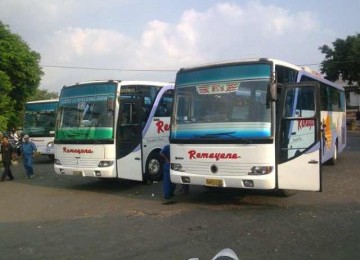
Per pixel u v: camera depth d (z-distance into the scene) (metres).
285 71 9.91
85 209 10.55
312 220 8.36
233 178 9.19
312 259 6.13
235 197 11.04
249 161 9.06
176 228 8.20
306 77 11.60
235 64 9.54
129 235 7.83
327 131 14.70
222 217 8.94
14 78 28.69
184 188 11.88
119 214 9.76
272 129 8.95
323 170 15.23
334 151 16.23
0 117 24.91
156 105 14.22
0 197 12.88
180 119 10.10
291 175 9.03
